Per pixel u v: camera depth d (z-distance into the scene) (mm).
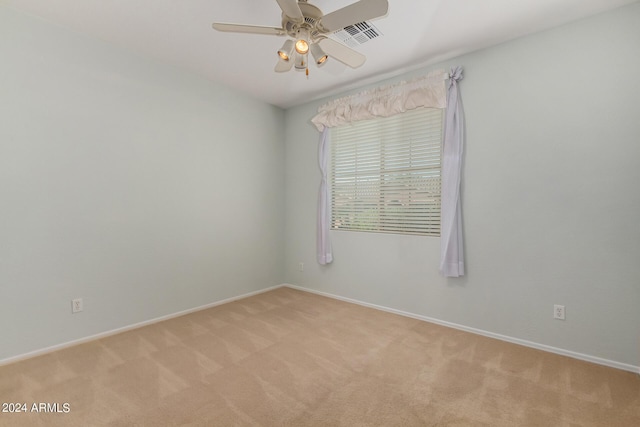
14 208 2213
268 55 2844
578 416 1675
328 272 3877
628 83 2104
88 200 2559
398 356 2342
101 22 2340
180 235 3193
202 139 3359
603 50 2180
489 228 2676
